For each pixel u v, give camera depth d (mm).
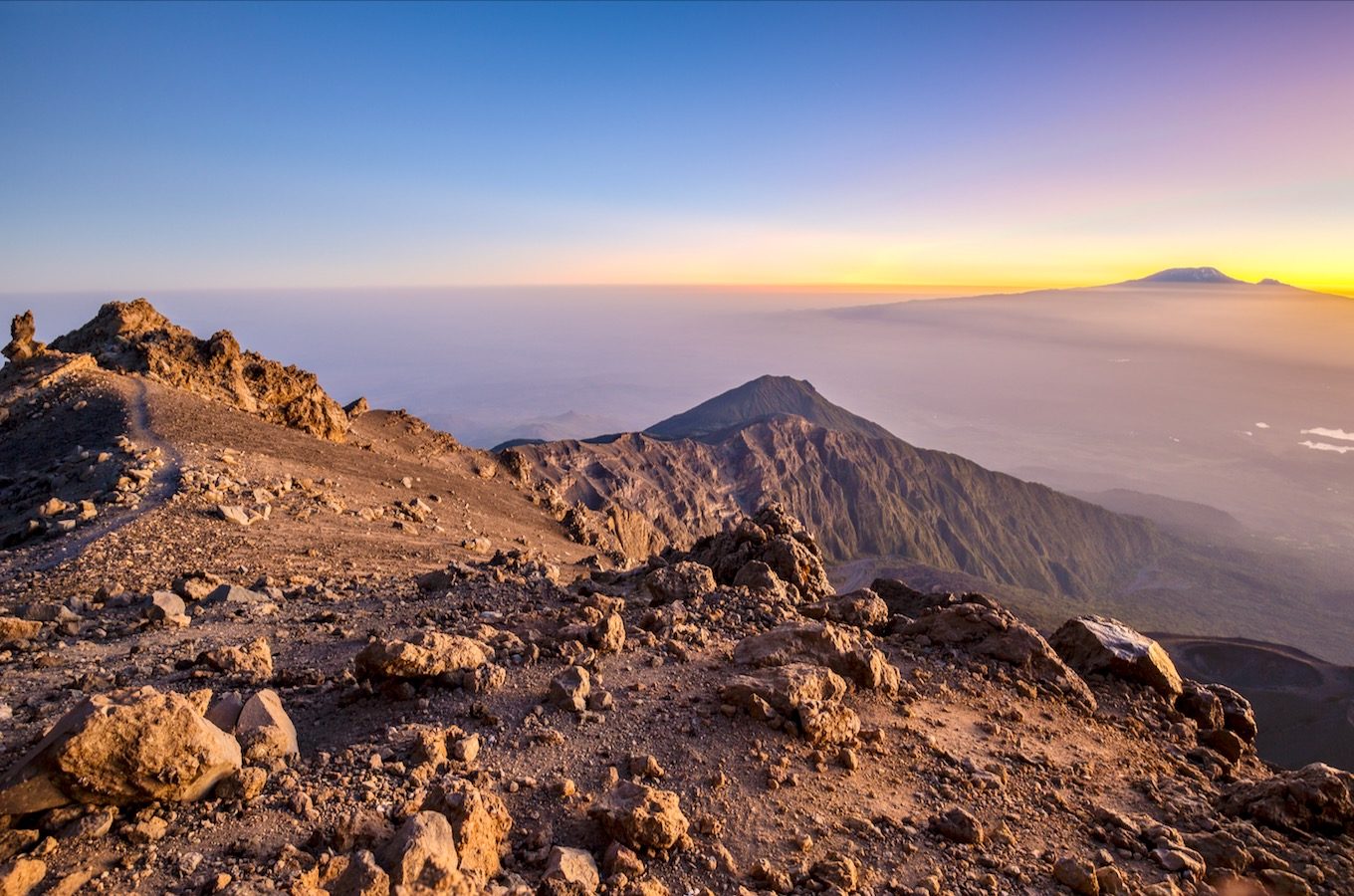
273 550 27750
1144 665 16656
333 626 15961
